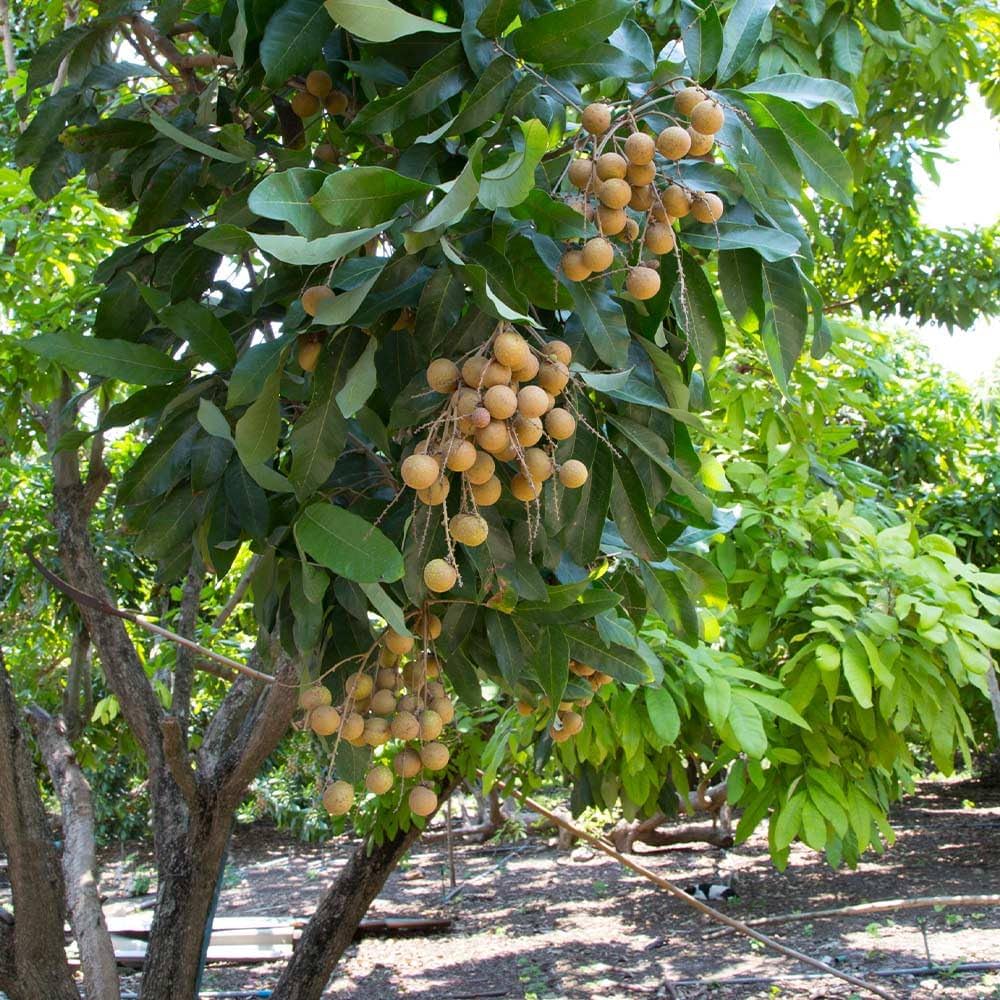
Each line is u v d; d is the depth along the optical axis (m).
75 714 4.09
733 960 6.55
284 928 7.66
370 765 1.63
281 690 2.64
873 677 2.57
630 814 3.07
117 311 1.70
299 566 1.52
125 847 11.58
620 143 1.31
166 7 1.73
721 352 1.48
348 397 1.17
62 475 3.12
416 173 1.33
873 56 3.04
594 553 1.46
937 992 5.56
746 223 1.41
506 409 1.18
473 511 1.35
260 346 1.31
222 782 2.87
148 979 2.82
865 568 2.79
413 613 1.58
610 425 1.50
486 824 9.84
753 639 2.82
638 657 1.68
